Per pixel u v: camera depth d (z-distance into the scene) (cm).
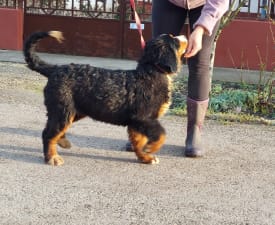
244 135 308
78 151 263
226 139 297
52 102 239
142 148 245
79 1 577
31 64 245
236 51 520
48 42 585
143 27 561
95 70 242
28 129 298
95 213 195
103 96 237
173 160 256
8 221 187
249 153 274
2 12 581
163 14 262
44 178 227
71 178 228
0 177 226
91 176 231
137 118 238
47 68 244
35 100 373
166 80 238
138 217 193
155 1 265
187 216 196
